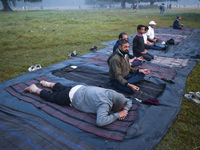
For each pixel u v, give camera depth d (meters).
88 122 2.83
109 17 22.91
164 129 2.78
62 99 3.19
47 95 3.40
